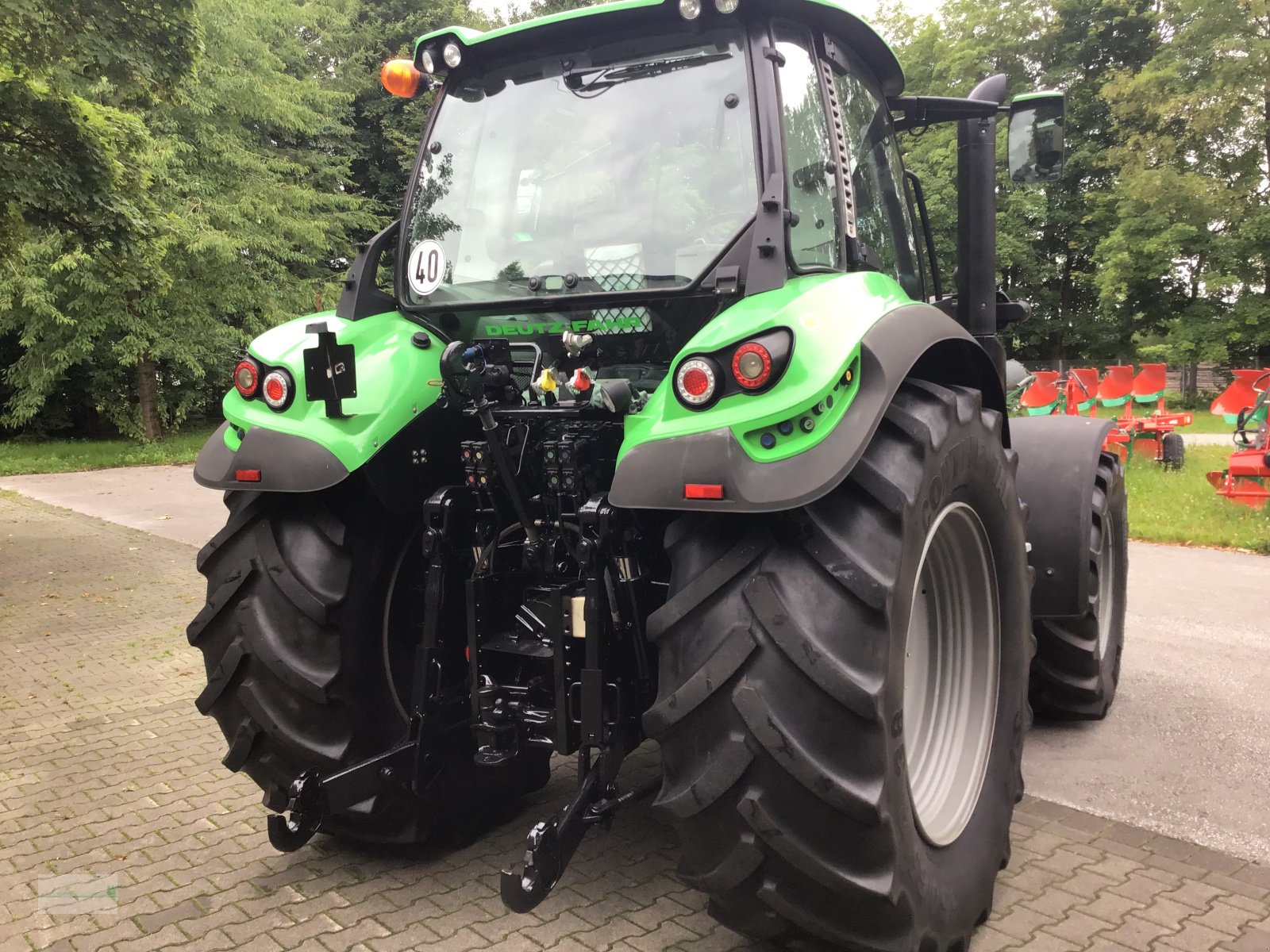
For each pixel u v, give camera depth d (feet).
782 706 6.14
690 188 7.93
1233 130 80.89
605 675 7.50
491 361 7.89
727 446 6.18
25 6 21.18
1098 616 12.31
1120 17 91.66
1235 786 10.82
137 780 11.51
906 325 6.97
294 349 8.47
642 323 8.05
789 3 7.80
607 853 9.29
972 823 8.04
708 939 7.84
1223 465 39.50
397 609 9.00
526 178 8.73
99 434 71.51
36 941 8.02
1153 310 95.09
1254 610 18.76
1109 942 7.75
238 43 57.82
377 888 8.79
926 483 6.57
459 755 9.15
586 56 8.63
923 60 94.27
